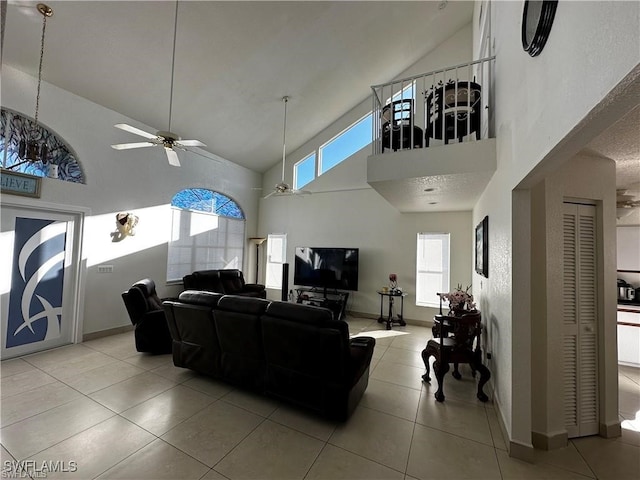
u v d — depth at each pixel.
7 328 3.37
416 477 1.76
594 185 2.22
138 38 3.36
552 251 2.12
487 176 2.79
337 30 4.08
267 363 2.49
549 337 2.09
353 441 2.07
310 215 6.66
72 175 3.88
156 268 4.94
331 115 6.08
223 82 4.38
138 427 2.17
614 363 2.23
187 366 2.98
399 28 4.47
